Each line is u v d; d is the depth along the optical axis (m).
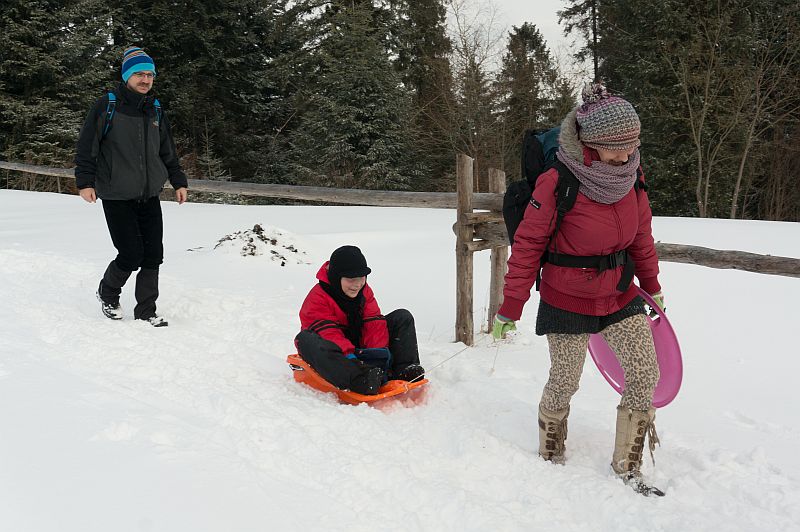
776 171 24.72
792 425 3.35
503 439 3.14
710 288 6.32
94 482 2.32
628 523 2.42
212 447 2.76
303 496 2.46
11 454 2.46
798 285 6.41
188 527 2.10
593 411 3.49
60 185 18.56
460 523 2.37
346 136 21.31
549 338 2.82
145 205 4.88
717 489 2.68
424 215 12.73
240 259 7.45
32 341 4.18
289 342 4.61
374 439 3.00
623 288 2.66
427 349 4.51
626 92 23.61
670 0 21.78
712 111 22.17
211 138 24.69
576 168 2.51
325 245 8.45
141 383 3.55
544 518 2.47
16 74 18.81
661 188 22.89
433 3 26.64
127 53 4.74
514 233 2.72
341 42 22.00
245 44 25.27
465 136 26.53
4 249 7.65
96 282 6.14
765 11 23.39
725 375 4.14
